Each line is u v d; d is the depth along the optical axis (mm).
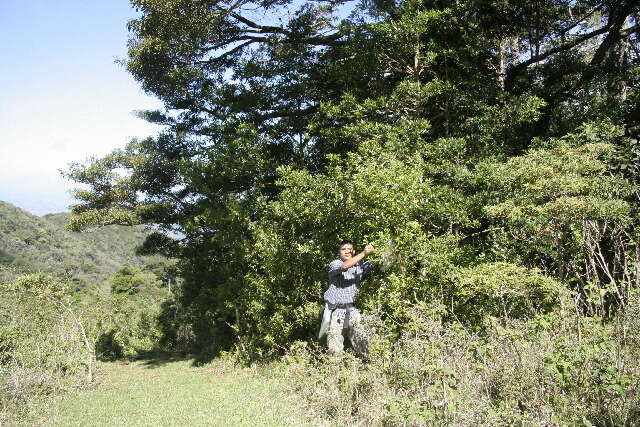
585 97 11430
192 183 13250
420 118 11164
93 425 5727
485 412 4055
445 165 9227
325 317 6715
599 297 5449
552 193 6406
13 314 9883
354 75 12336
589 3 13703
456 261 7508
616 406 3926
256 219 12211
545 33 14250
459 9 11281
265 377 8336
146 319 17281
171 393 7641
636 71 11875
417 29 10906
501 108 10852
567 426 3844
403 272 6723
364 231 7793
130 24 13961
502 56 14539
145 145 16406
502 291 5711
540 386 4242
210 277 13430
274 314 9641
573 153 6777
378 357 5629
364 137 10414
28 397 7211
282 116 15555
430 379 4781
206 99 15938
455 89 11062
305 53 14898
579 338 4590
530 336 4801
